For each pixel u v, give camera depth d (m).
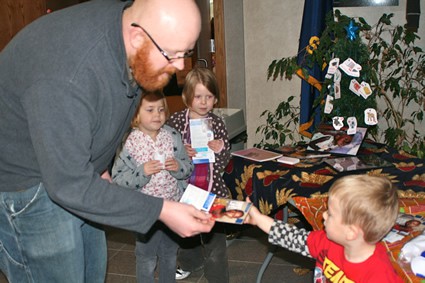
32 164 1.30
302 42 3.27
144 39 1.16
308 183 2.00
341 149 2.41
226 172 2.37
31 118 1.12
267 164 2.25
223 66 3.92
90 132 1.17
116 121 1.30
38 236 1.37
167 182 2.16
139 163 2.13
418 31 3.51
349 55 2.71
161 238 2.07
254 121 4.11
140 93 1.39
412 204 1.71
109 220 1.22
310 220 1.79
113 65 1.19
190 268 2.63
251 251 2.92
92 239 1.64
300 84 3.86
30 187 1.33
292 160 2.27
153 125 2.11
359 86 2.59
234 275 2.63
